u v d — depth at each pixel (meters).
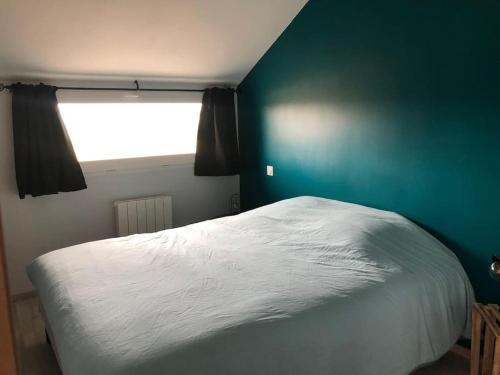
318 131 3.13
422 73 2.33
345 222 2.45
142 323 1.52
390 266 2.03
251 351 1.44
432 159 2.34
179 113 3.74
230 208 4.23
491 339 1.80
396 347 1.83
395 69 2.49
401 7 2.40
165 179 3.74
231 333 1.46
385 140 2.62
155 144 3.66
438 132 2.29
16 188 3.03
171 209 3.69
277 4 2.91
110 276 1.96
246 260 2.15
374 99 2.65
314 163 3.22
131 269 2.04
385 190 2.67
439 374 2.11
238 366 1.40
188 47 3.10
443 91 2.23
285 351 1.51
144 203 3.51
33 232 3.15
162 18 2.69
